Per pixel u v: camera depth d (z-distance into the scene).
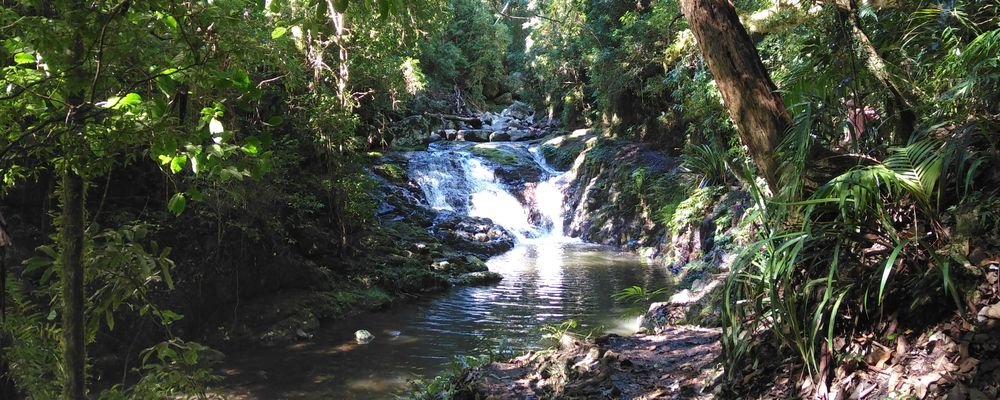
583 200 16.16
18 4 2.34
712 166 7.53
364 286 9.49
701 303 6.64
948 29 3.45
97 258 2.34
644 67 13.78
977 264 2.36
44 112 1.88
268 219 8.26
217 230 7.37
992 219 2.48
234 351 7.03
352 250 10.37
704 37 3.29
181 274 6.89
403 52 12.09
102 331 5.98
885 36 3.99
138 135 1.85
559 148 19.20
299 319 7.81
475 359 5.57
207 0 2.01
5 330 2.37
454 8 25.58
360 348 7.19
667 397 3.36
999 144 2.65
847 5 3.36
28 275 5.09
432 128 22.66
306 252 9.41
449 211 15.42
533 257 13.44
